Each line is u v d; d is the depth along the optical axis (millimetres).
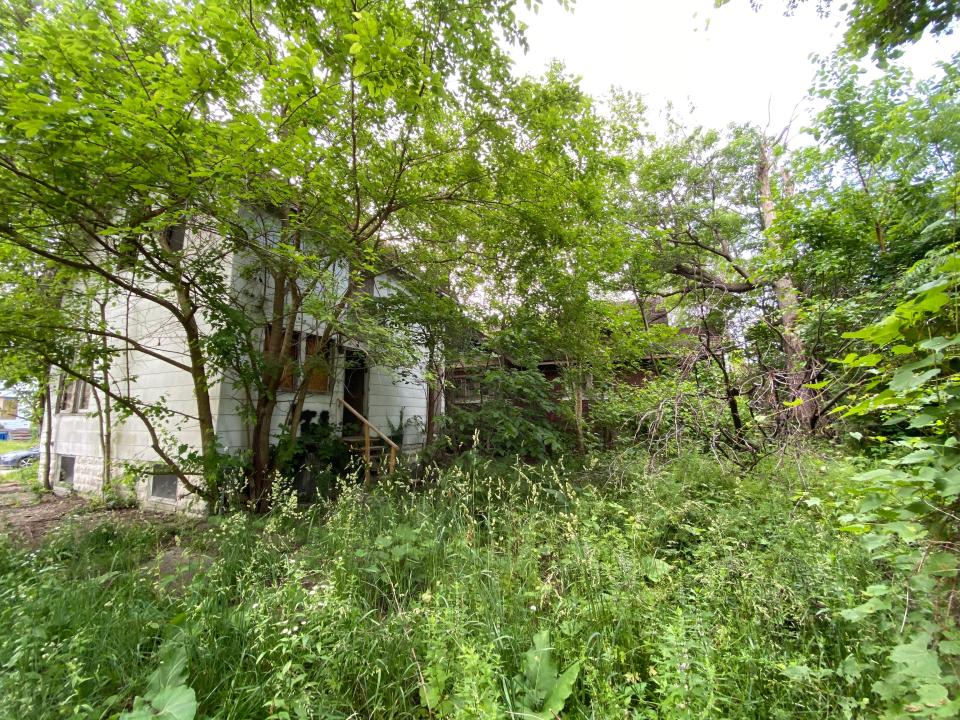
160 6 3652
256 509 5625
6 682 1841
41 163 3287
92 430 7984
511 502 4172
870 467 3656
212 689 2031
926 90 7531
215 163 3545
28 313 4980
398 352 5812
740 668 1841
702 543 3051
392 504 4473
